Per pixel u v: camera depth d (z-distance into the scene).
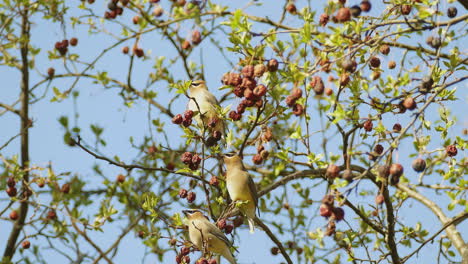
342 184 8.27
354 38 9.47
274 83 9.50
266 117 11.19
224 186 13.32
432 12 9.12
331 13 9.87
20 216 13.45
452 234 12.32
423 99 9.62
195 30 10.07
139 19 11.77
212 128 11.59
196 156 11.52
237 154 12.24
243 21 10.12
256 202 12.17
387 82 10.12
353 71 9.12
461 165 11.30
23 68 14.44
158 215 11.81
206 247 11.10
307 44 9.73
